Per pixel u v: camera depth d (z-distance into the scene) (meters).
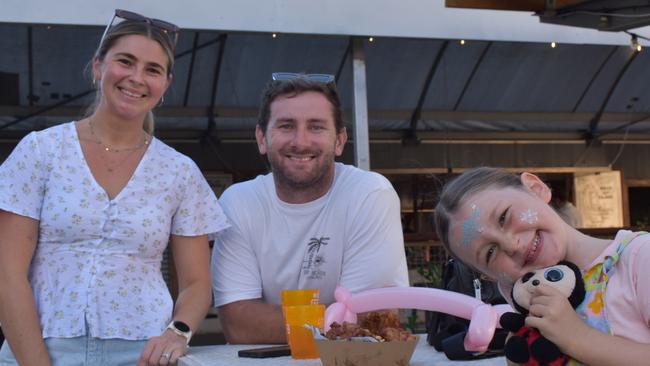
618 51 6.56
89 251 2.21
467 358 1.71
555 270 1.38
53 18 4.50
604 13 4.15
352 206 2.41
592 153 8.67
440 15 5.27
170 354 2.02
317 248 2.42
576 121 8.19
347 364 1.51
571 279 1.36
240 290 2.43
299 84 2.35
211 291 2.46
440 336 1.88
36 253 2.25
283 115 2.33
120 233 2.23
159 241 2.29
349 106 7.32
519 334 1.40
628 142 8.73
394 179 8.16
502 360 1.66
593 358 1.28
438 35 5.27
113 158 2.29
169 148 2.42
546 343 1.33
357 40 5.36
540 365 1.35
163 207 2.30
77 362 2.15
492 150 8.38
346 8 5.09
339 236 2.42
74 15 4.53
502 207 1.48
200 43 5.73
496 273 1.50
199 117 7.11
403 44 6.07
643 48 6.45
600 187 8.68
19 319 2.11
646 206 9.16
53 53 5.70
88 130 2.32
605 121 8.22
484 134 8.29
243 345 2.30
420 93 7.21
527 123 8.15
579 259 1.45
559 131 8.50
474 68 6.75
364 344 1.50
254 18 4.88
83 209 2.21
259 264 2.47
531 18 5.47
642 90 7.55
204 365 1.82
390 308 1.84
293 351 1.83
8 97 6.26
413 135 8.05
